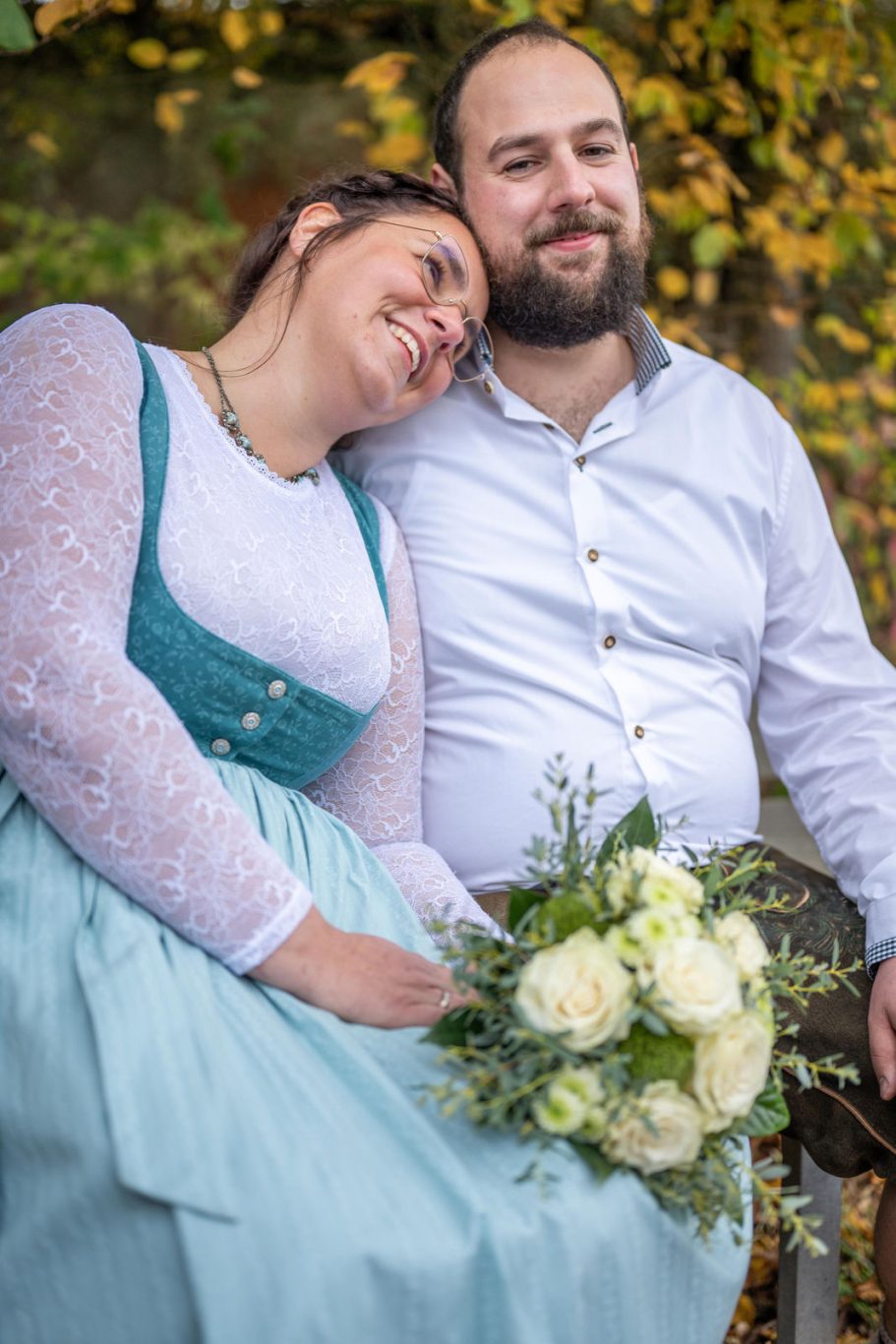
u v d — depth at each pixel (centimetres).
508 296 232
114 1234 141
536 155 229
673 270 387
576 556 233
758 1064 142
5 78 485
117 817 157
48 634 158
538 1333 142
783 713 251
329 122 555
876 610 428
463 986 151
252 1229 137
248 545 185
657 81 354
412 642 219
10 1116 149
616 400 239
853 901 231
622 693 231
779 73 355
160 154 570
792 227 389
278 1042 154
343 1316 136
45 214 546
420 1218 141
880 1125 200
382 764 217
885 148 390
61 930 156
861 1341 241
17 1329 146
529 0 331
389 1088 151
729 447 245
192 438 186
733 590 240
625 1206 148
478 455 236
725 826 238
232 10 405
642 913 145
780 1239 225
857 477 421
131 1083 142
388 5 419
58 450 168
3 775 169
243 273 219
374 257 198
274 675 189
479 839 229
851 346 402
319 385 198
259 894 160
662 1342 153
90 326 183
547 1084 143
